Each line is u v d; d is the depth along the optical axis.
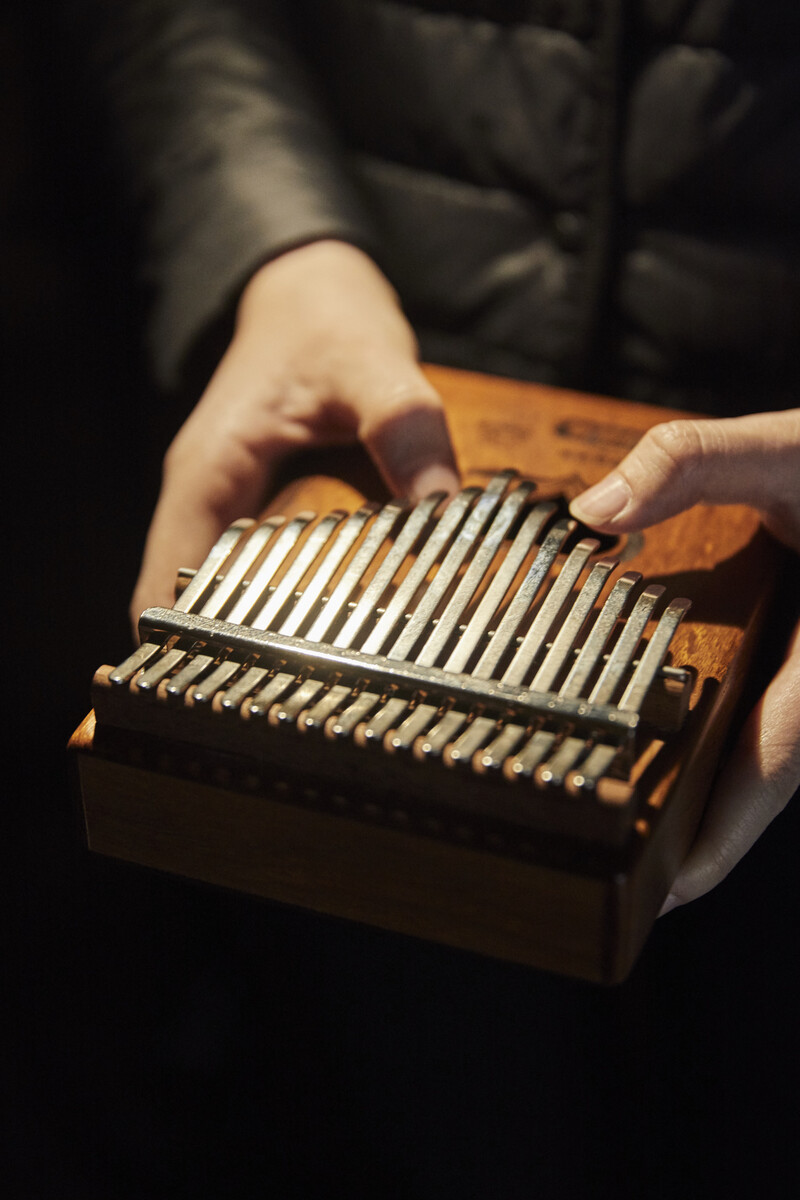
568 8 0.67
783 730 0.54
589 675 0.49
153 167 0.72
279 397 0.63
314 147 0.71
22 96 1.09
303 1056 0.72
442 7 0.70
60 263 1.18
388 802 0.49
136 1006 0.84
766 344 0.70
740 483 0.55
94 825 0.52
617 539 0.58
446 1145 0.71
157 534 0.63
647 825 0.48
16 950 0.87
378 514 0.55
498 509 0.56
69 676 1.04
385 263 0.70
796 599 0.59
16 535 1.14
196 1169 0.76
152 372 0.71
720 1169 0.65
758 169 0.67
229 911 0.73
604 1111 0.68
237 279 0.68
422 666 0.49
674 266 0.70
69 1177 0.76
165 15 0.73
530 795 0.47
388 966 0.69
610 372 0.73
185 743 0.50
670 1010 0.65
